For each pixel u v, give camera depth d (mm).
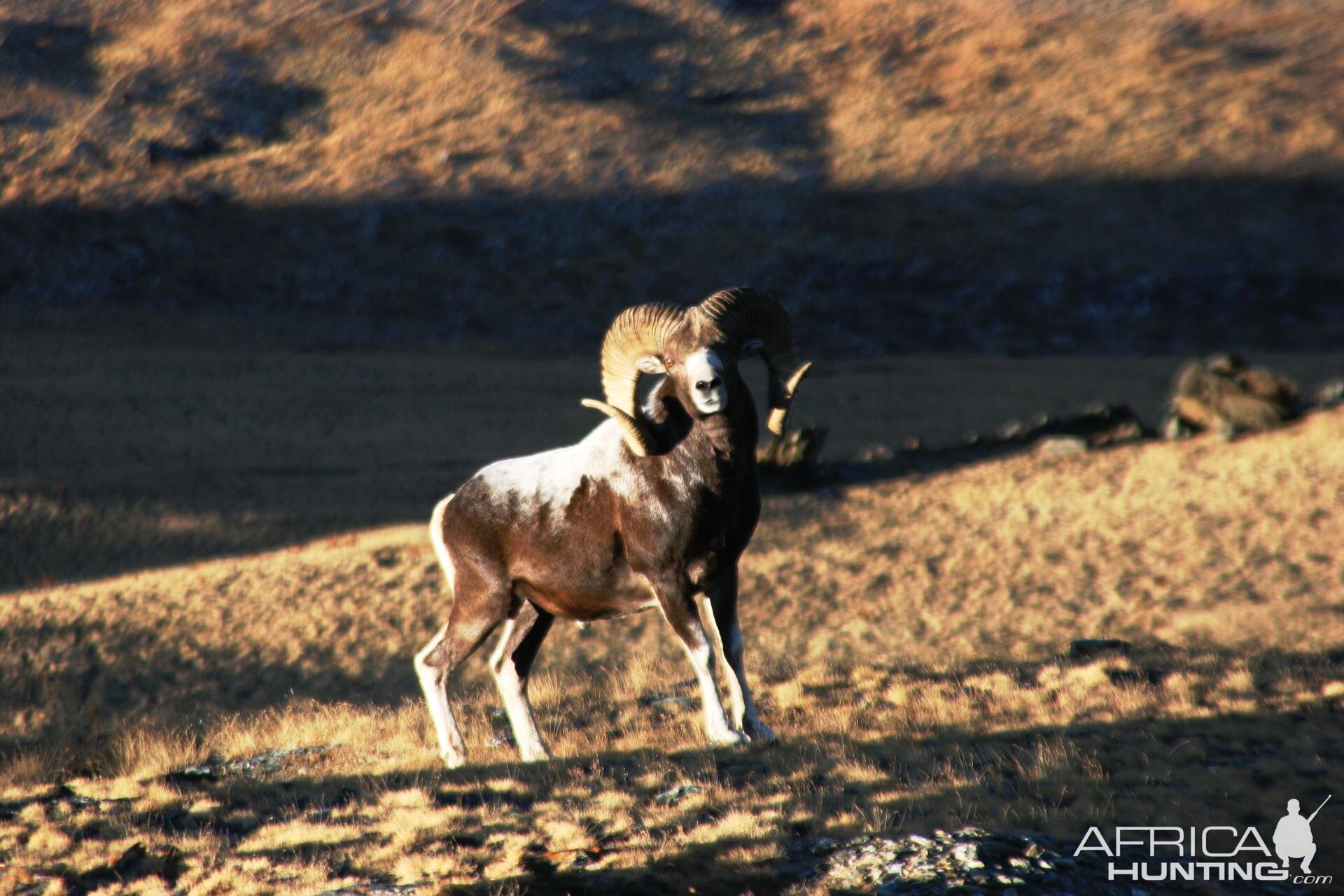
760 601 127562
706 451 36625
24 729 105062
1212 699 44562
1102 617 109250
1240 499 148375
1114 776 35656
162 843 32531
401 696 106062
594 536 38281
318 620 132625
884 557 143875
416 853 30422
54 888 29703
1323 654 53594
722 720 38062
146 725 85438
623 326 36406
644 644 103438
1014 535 148875
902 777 35500
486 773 37531
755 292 36719
